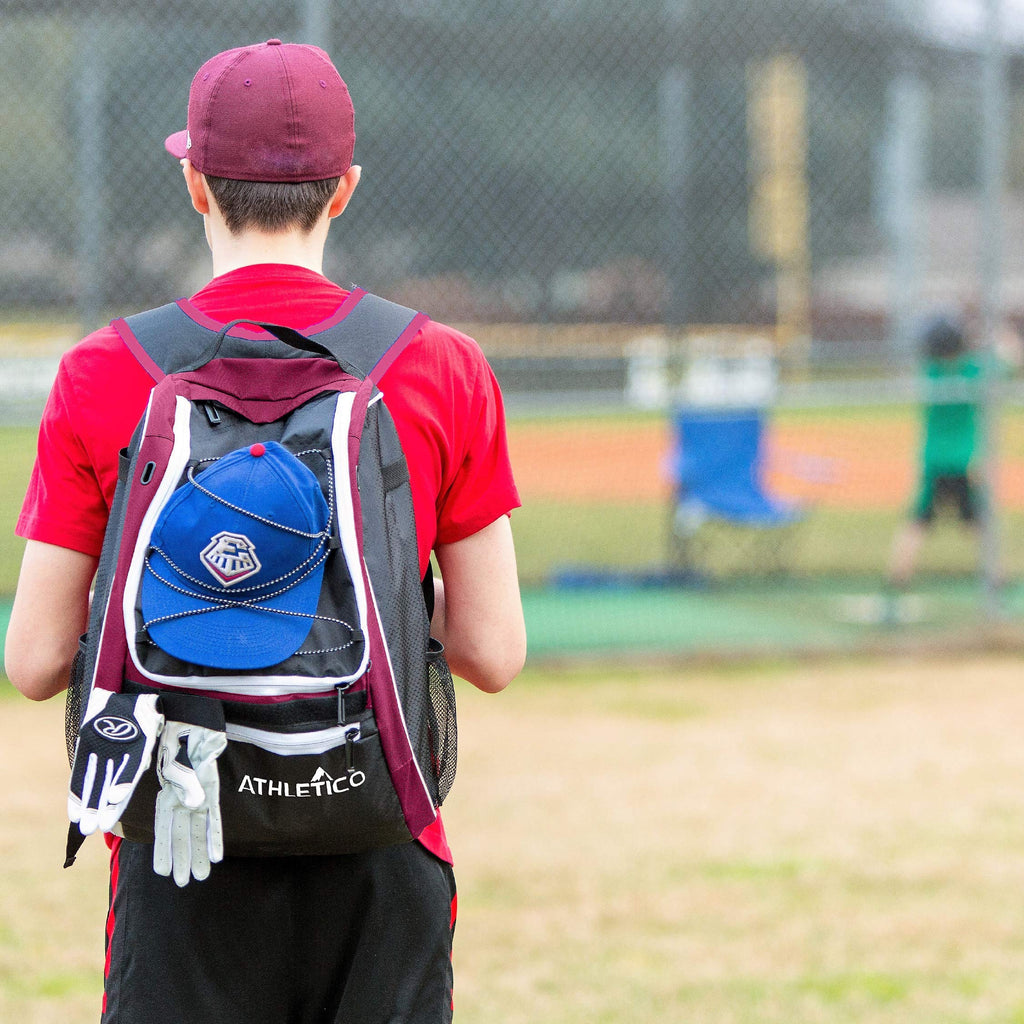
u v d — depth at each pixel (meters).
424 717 5.61
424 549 5.86
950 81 32.59
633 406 29.02
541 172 39.69
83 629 5.83
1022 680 23.95
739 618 28.73
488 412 5.98
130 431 5.57
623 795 17.42
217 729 5.08
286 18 26.34
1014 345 29.95
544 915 13.59
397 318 5.89
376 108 31.22
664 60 30.72
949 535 39.16
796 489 47.69
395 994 5.86
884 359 48.94
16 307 37.47
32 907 13.70
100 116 31.78
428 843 5.96
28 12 26.22
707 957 12.62
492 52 29.59
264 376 5.52
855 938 13.07
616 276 42.31
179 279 34.12
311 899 5.79
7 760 18.69
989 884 14.47
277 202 5.84
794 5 30.88
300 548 5.14
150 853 5.75
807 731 20.58
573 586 31.80
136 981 5.75
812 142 48.22
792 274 48.00
